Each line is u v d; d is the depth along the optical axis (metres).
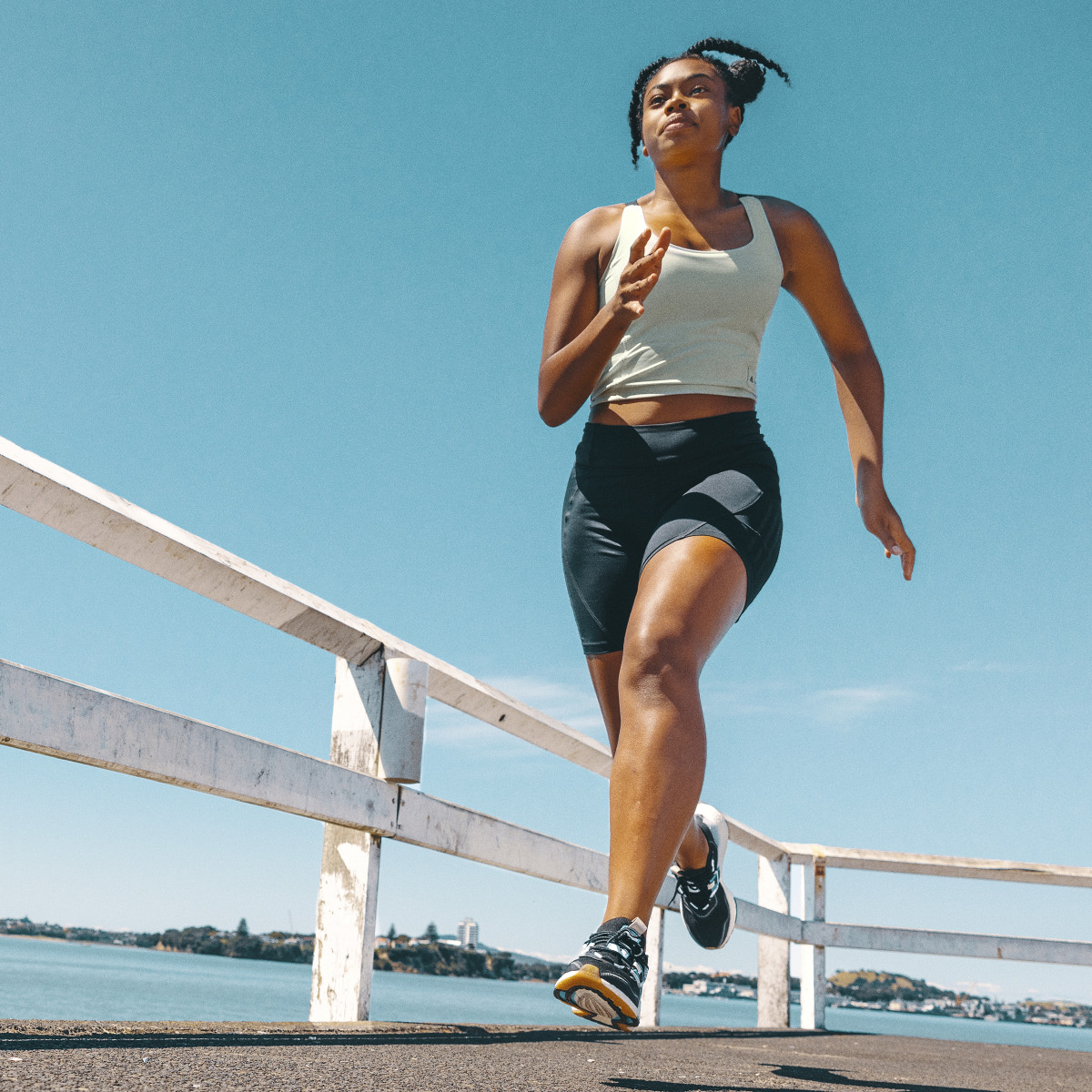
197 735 1.35
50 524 1.39
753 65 1.67
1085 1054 2.88
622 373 1.51
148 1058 0.91
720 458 1.44
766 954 3.81
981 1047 2.82
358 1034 1.42
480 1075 1.00
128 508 1.48
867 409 1.72
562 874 2.42
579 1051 1.49
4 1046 0.92
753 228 1.55
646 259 1.22
